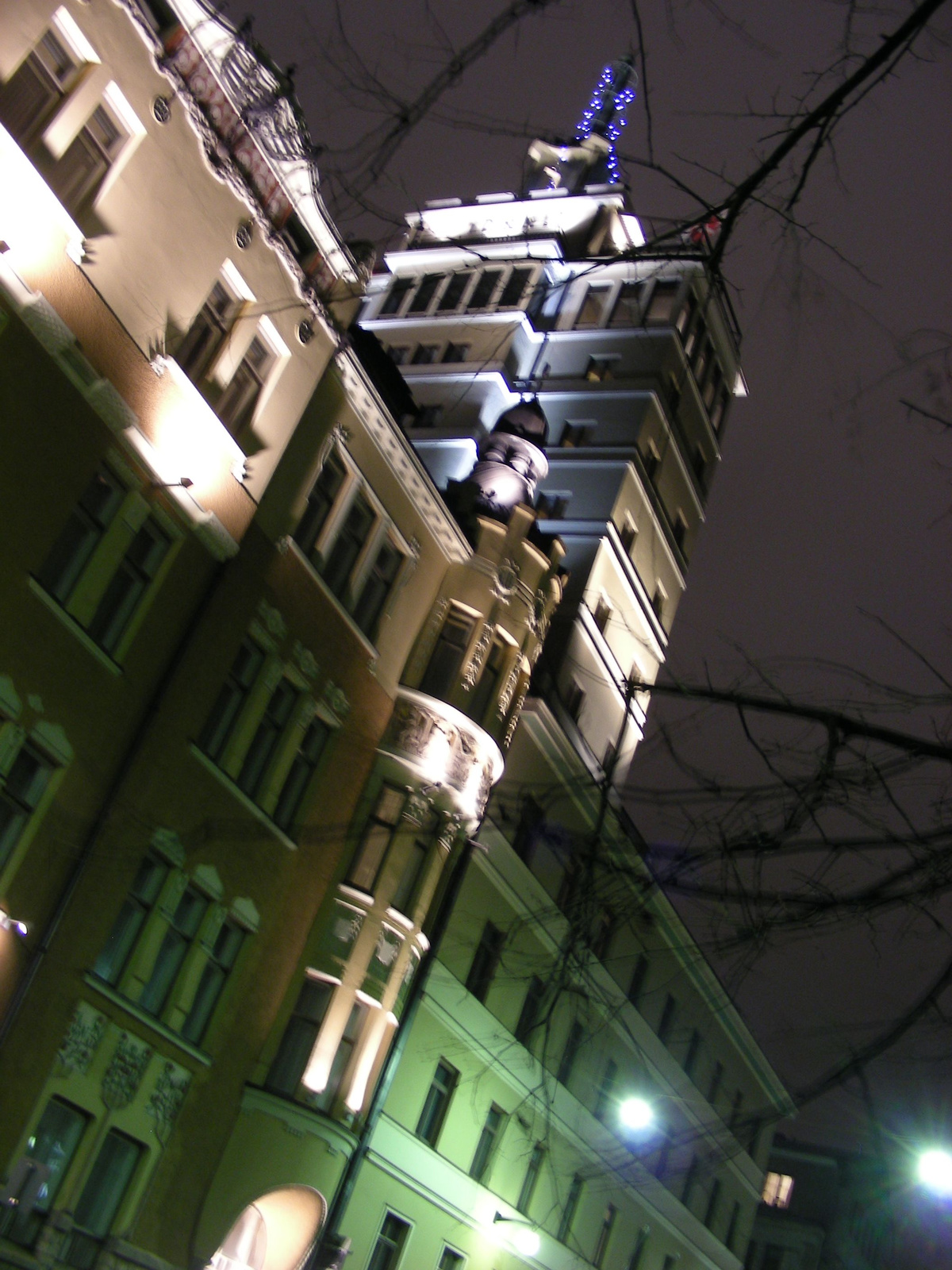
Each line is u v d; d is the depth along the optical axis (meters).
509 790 26.73
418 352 39.75
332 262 20.16
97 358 16.00
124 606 17.00
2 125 14.45
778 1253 44.03
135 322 16.59
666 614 38.28
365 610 22.27
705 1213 36.31
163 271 17.02
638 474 36.34
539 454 26.86
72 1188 15.72
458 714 22.95
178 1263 17.36
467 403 37.09
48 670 15.47
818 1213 44.38
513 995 26.44
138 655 16.97
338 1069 20.28
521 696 25.11
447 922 24.17
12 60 14.93
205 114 17.41
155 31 16.56
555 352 38.91
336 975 20.34
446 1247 24.16
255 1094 18.83
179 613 17.70
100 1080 16.20
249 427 18.95
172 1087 17.55
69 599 16.02
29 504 15.13
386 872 21.41
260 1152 18.67
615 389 37.38
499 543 24.84
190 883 17.92
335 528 21.28
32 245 14.98
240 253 18.39
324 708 21.00
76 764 15.88
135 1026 16.81
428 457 35.25
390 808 22.06
